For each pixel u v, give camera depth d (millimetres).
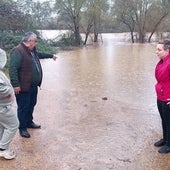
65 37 31703
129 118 7352
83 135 6289
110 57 20734
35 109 8023
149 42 37594
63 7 31891
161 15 37781
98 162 5172
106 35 44938
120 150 5598
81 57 20938
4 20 19594
